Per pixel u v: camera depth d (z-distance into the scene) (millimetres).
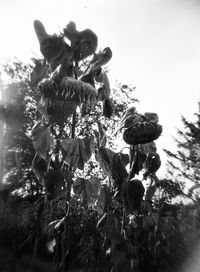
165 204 1580
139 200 1110
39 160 1053
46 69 1074
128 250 1237
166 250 1817
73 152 994
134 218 1451
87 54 1014
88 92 883
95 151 1138
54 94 896
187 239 2283
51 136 1037
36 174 1060
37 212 1161
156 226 1489
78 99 896
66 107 1007
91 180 1118
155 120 1113
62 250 1026
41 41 988
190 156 9484
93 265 1374
